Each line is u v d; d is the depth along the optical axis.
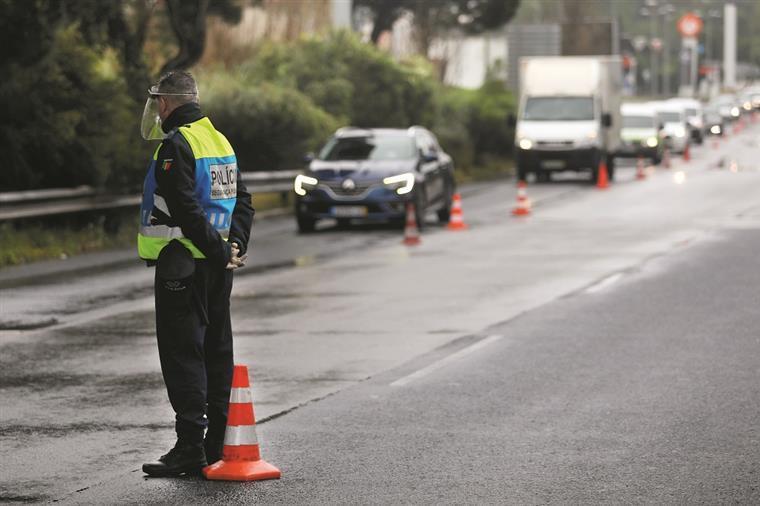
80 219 59.97
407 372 28.16
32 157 58.12
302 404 24.98
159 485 19.27
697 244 54.72
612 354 30.02
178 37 70.31
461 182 106.38
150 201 19.27
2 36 55.75
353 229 66.12
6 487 19.33
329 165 63.53
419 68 108.81
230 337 20.12
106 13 60.19
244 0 92.62
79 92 58.34
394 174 62.28
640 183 98.00
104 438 22.48
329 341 32.31
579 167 98.12
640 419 23.31
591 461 20.41
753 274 44.62
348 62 101.75
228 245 19.31
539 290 41.41
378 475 19.72
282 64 98.12
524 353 30.31
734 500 18.22
